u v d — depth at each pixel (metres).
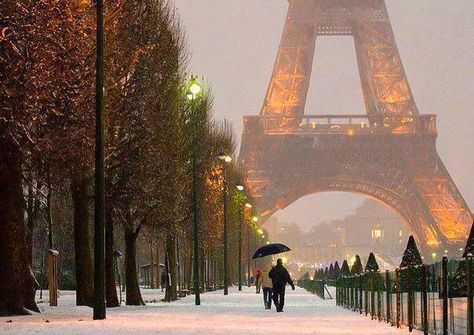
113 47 76.62
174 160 102.88
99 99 56.22
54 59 58.22
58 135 63.91
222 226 192.62
